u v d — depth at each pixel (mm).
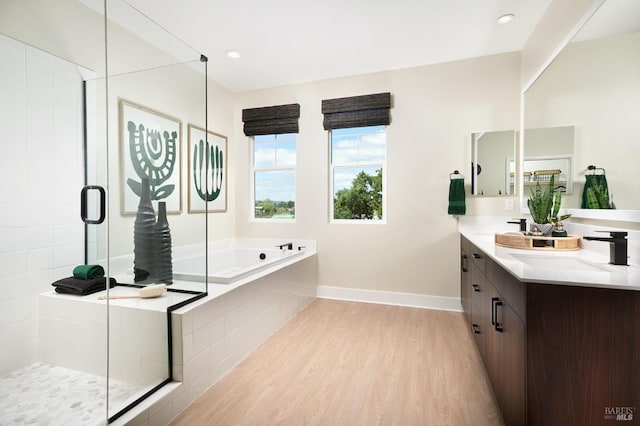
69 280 1940
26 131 1859
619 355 1032
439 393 1693
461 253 2959
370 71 3246
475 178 2932
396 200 3213
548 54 2180
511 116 2848
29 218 1882
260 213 3832
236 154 3816
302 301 3104
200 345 1702
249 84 3582
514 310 1230
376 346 2273
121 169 1861
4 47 1744
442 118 3055
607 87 1493
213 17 2303
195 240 2199
